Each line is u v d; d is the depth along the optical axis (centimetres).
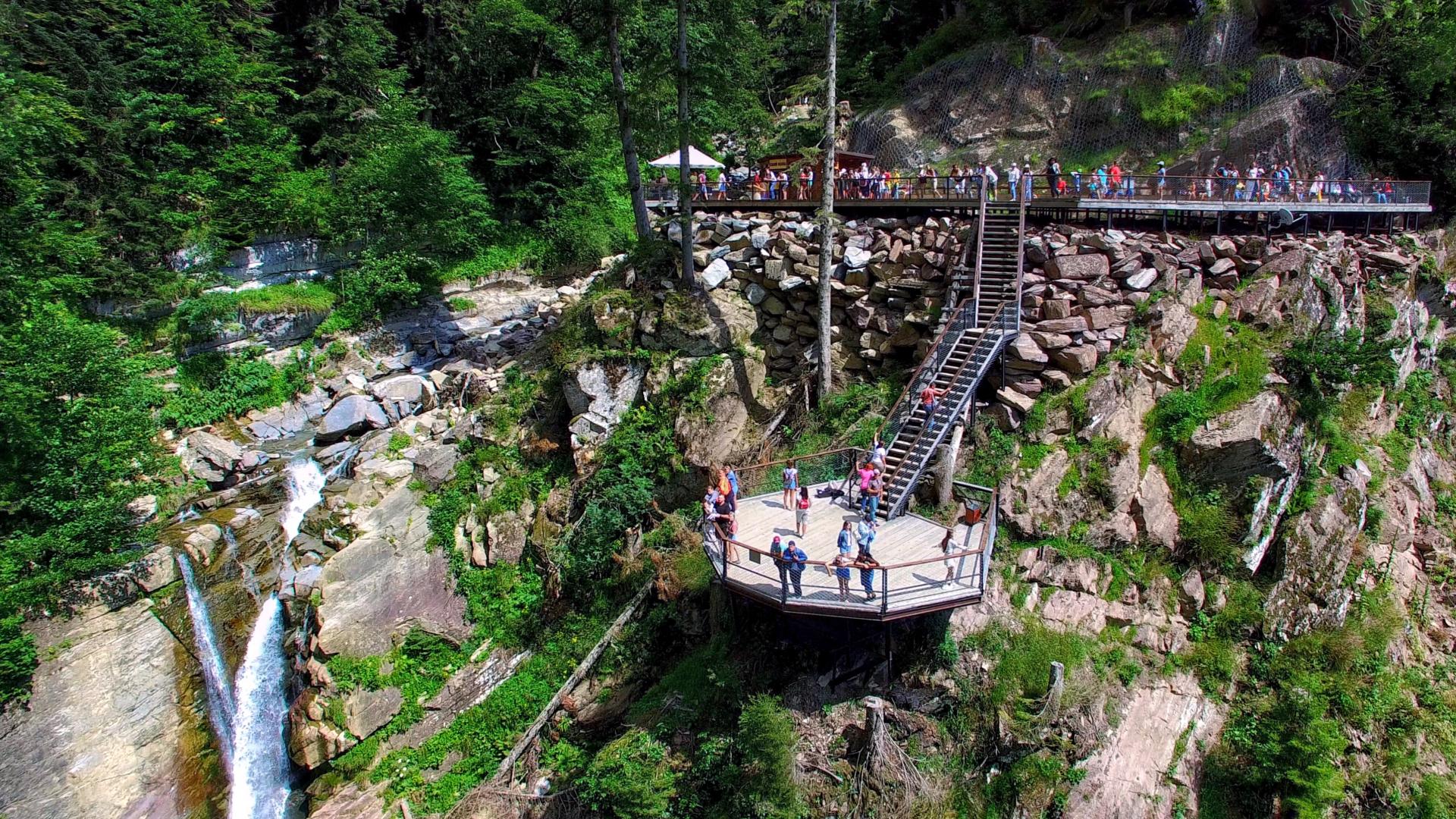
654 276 2527
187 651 2014
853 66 4734
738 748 1424
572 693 1889
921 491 1802
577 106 3947
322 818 1769
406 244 3350
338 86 3722
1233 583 1784
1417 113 3055
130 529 2170
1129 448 1828
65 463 2083
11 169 2475
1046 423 1833
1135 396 1884
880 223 2350
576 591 2091
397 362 3148
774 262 2381
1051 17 4016
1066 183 2314
